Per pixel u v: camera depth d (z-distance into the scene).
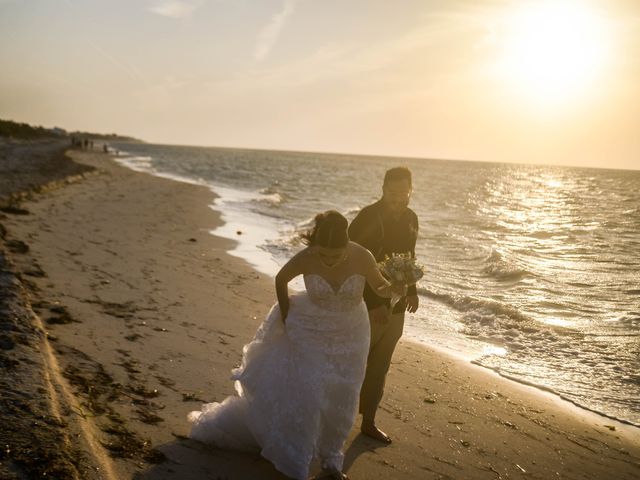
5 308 5.45
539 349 7.12
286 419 3.46
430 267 12.38
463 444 4.38
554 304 9.49
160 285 8.41
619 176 131.00
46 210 16.05
